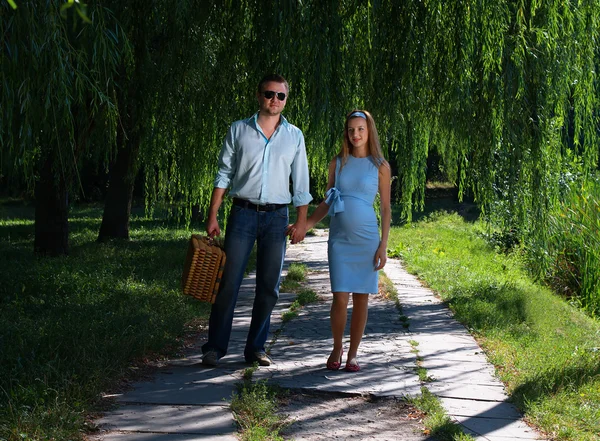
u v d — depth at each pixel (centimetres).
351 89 754
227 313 528
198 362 540
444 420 393
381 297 959
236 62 775
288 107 728
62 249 1343
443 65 752
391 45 742
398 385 488
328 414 420
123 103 803
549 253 995
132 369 498
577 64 866
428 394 448
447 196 3931
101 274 1030
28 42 472
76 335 550
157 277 1035
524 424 408
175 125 838
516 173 839
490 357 575
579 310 1033
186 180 891
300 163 531
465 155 888
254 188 516
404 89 740
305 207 533
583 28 858
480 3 733
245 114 800
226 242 522
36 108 486
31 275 1012
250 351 537
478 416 423
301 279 1142
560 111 875
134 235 1948
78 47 544
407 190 837
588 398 453
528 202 875
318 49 685
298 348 612
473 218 2953
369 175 524
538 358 567
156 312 715
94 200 3734
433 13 729
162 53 771
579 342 674
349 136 529
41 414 363
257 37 707
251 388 454
